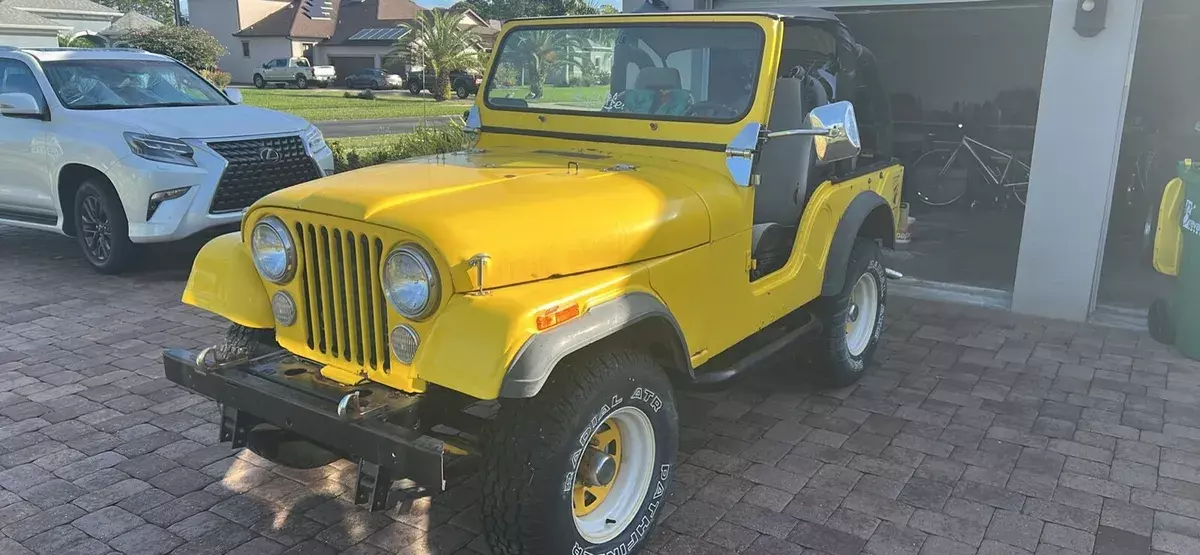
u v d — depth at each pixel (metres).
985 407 4.58
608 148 3.93
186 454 3.94
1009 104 11.42
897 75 12.11
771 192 4.24
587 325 2.66
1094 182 5.78
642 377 2.93
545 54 4.16
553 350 2.51
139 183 6.55
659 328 3.09
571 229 2.84
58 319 5.93
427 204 2.75
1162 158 9.25
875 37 11.76
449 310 2.60
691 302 3.34
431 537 3.29
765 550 3.22
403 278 2.62
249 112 7.62
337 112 28.17
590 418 2.73
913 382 4.95
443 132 9.99
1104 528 3.38
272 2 59.09
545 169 3.39
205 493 3.59
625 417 3.00
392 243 2.67
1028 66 11.30
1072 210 5.90
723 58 3.72
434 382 2.55
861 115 5.72
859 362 4.83
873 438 4.19
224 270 3.26
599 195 3.06
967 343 5.62
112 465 3.83
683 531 3.35
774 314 3.94
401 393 2.80
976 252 8.27
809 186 4.48
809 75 4.84
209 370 3.07
